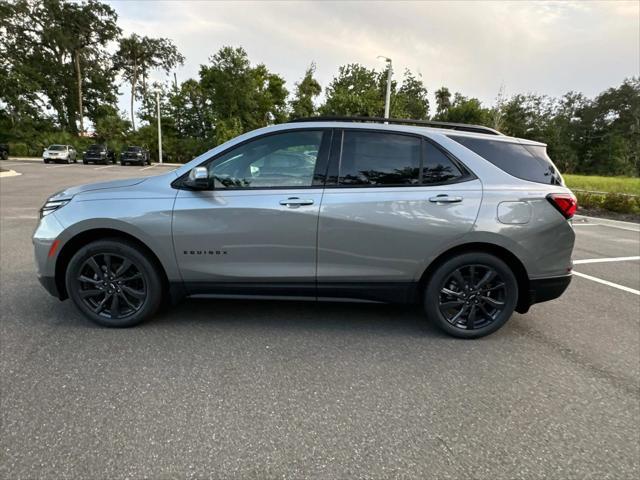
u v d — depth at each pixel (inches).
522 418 97.1
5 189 552.1
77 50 1879.9
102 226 130.0
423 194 129.6
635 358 128.7
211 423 91.7
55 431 87.4
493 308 137.3
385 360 122.6
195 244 130.8
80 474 76.2
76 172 954.1
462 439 89.2
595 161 2512.3
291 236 129.6
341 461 81.7
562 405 102.7
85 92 2032.5
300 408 98.3
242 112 1911.9
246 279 133.3
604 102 2576.3
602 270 240.1
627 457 85.0
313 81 1952.5
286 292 135.2
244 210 128.7
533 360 125.6
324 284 133.8
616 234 377.4
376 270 132.5
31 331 134.4
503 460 83.3
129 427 89.4
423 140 133.6
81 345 125.8
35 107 1724.9
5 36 1723.7
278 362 119.3
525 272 134.7
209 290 135.6
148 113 2049.7
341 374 114.0
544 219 131.7
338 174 131.2
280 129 133.0
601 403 104.0
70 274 134.2
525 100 2509.8
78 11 1818.4
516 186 132.5
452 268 133.4
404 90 1967.3
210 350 125.0
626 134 2498.8
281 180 131.3
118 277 135.8
